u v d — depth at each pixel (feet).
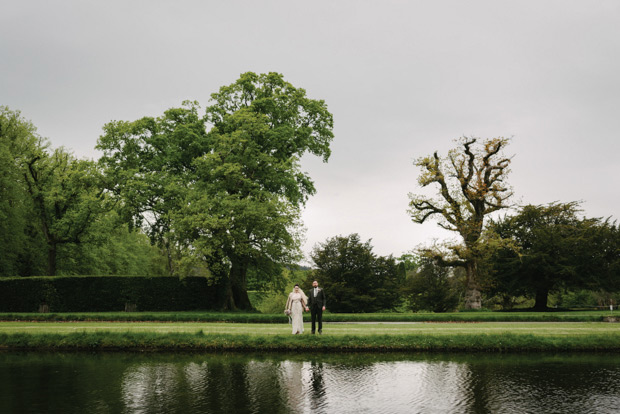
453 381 37.22
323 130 120.16
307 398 31.94
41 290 107.14
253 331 60.85
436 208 130.72
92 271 161.07
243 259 111.55
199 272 134.31
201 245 93.20
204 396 32.50
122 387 35.22
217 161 102.37
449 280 147.02
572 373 40.32
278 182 110.32
